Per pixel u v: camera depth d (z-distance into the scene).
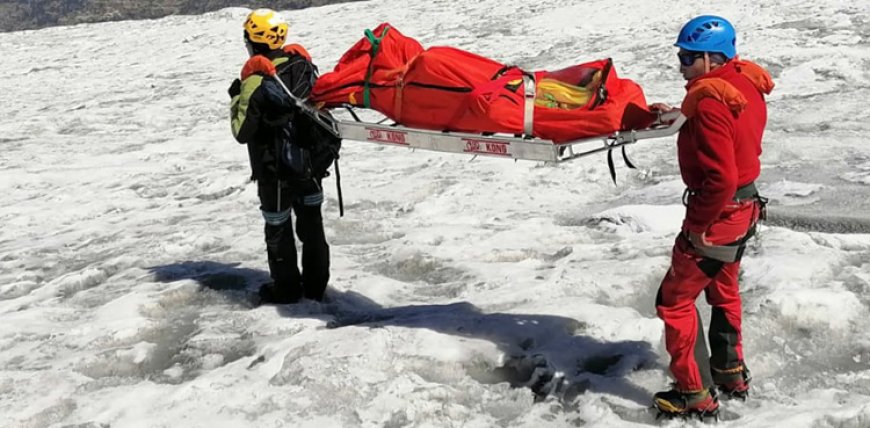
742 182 3.45
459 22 19.98
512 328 4.61
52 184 10.36
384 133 4.41
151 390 4.26
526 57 15.52
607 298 5.11
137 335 5.10
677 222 6.46
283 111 4.66
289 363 4.36
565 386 4.07
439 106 4.11
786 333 4.45
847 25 14.81
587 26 17.81
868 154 7.96
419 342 4.52
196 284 5.86
